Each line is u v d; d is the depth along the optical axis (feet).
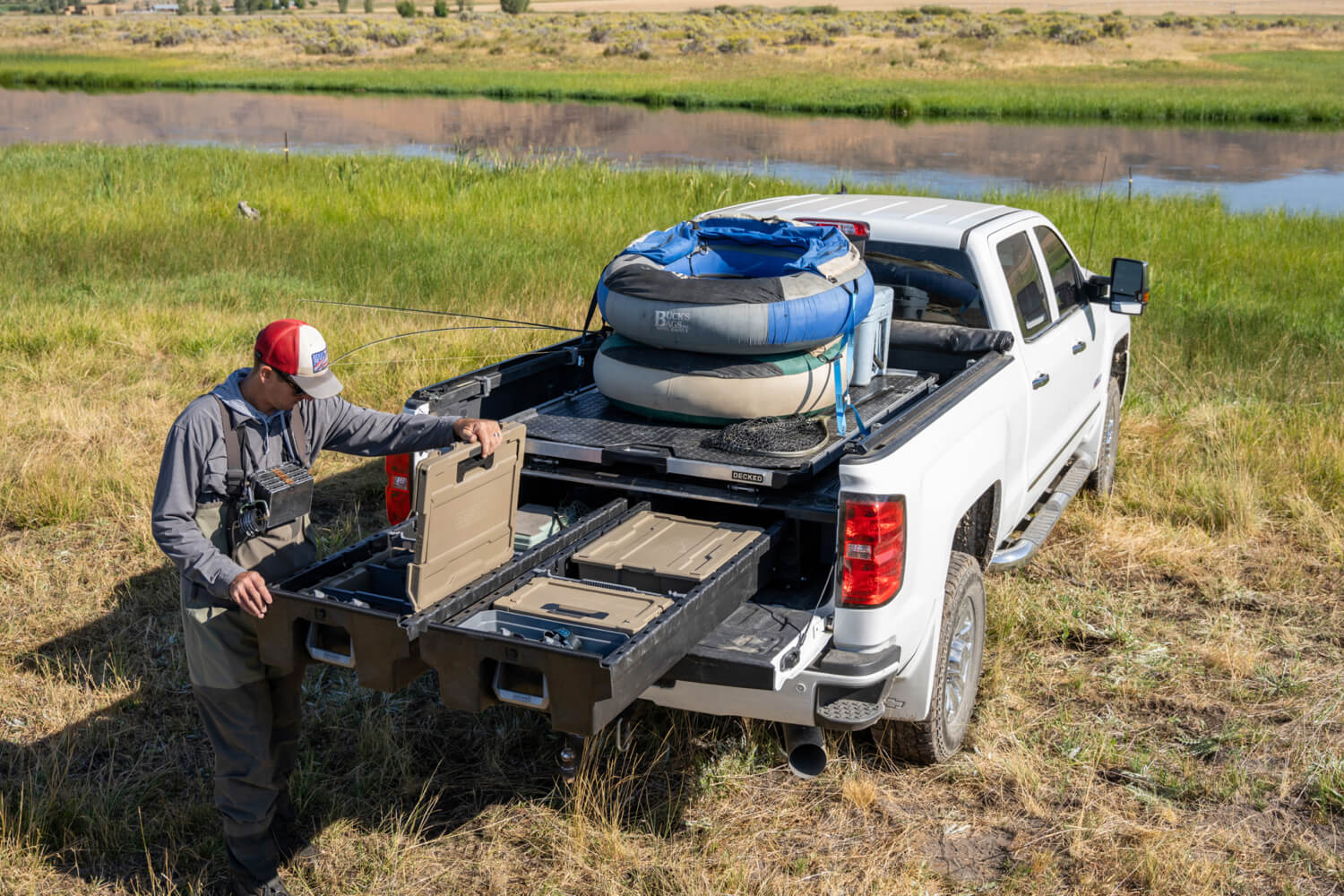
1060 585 18.75
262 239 46.57
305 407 10.84
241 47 275.18
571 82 181.98
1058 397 17.97
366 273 40.55
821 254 14.43
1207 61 214.28
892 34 267.18
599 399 15.57
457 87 175.73
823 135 114.73
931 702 12.96
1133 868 11.91
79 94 173.27
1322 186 79.36
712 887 11.63
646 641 9.45
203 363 30.09
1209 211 58.75
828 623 11.63
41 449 23.84
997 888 11.66
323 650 10.18
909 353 16.66
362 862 12.07
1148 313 35.32
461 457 10.00
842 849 12.28
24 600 18.01
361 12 518.37
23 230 47.39
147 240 45.91
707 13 387.96
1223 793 13.23
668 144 104.94
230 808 11.07
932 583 12.16
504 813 12.90
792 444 12.93
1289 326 34.19
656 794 13.20
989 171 86.22
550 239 47.11
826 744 13.99
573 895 11.56
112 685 15.53
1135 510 22.15
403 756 13.58
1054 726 14.67
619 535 12.23
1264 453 23.95
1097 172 86.17
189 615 10.50
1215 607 18.21
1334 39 273.33
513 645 9.28
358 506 21.98
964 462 13.01
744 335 13.29
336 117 133.28
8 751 13.98
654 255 15.02
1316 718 14.83
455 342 30.94
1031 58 214.90
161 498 10.02
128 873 12.00
